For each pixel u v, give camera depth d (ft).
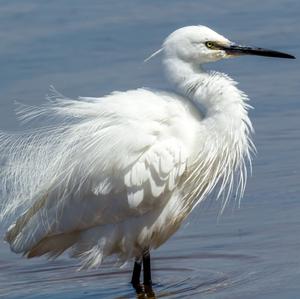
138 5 92.73
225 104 41.47
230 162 42.45
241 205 48.39
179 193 42.37
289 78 68.74
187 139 41.34
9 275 43.80
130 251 42.55
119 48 79.20
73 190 41.55
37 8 93.04
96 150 41.09
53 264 45.14
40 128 43.14
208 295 38.99
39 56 78.28
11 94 68.23
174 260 43.73
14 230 42.37
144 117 41.04
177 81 42.70
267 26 82.84
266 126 59.41
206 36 42.52
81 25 86.58
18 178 42.70
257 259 42.09
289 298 36.91
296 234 44.16
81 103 42.37
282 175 51.67
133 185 40.73
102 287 41.98
